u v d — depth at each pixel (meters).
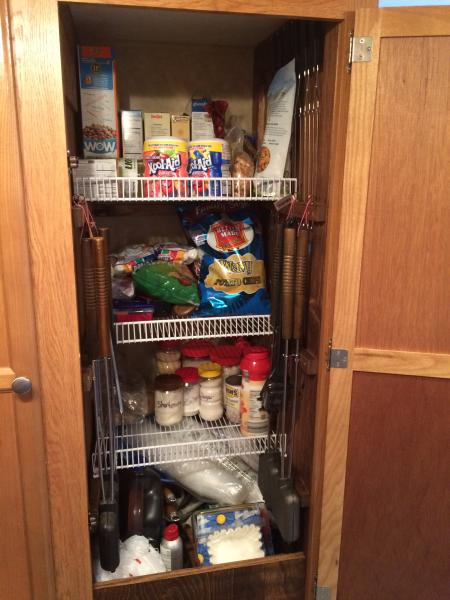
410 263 1.15
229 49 1.59
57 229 1.04
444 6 1.03
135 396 1.59
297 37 1.29
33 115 0.98
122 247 1.62
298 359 1.32
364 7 1.06
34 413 1.12
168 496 1.58
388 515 1.29
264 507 1.51
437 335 1.18
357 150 1.09
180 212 1.57
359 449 1.25
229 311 1.48
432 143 1.09
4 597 1.21
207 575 1.29
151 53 1.55
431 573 1.33
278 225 1.32
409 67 1.06
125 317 1.40
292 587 1.36
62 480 1.16
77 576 1.22
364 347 1.19
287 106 1.34
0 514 1.17
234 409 1.57
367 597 1.35
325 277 1.19
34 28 0.95
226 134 1.51
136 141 1.43
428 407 1.22
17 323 1.07
